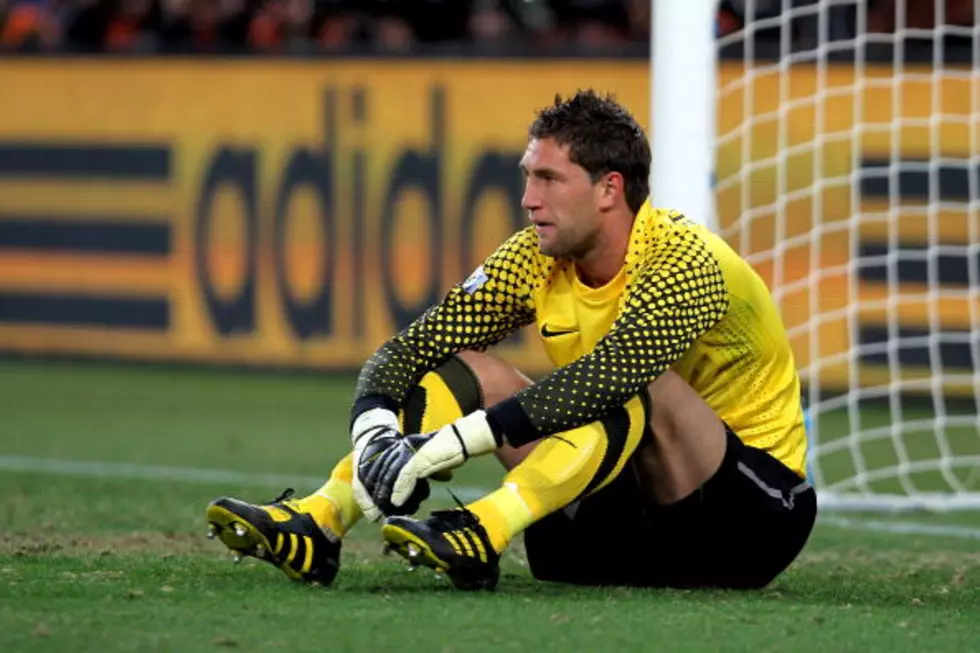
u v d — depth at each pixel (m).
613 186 12.48
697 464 12.55
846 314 30.75
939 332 34.03
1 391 35.75
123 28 41.88
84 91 40.19
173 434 29.47
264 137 38.69
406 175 37.69
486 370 12.95
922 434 31.16
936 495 23.00
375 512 12.17
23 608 11.59
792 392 13.43
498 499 12.27
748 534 12.99
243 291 39.00
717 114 33.75
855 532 19.94
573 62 36.38
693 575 13.36
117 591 12.34
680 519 12.83
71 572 13.52
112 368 39.97
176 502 21.44
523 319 13.34
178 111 39.41
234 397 34.94
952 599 13.69
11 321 41.22
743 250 26.02
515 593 12.71
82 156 40.28
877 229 33.72
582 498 12.53
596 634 11.04
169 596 12.14
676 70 20.67
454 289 13.20
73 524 18.91
